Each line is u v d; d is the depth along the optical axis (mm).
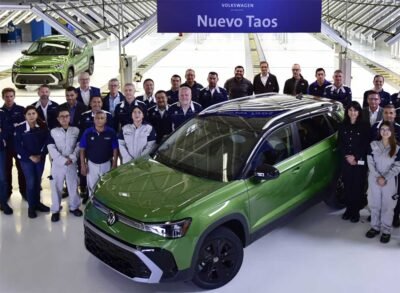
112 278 4926
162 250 4262
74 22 9469
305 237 5742
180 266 4332
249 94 8672
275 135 5297
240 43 25859
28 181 6262
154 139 6223
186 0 8258
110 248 4535
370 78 15516
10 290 4723
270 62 19328
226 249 4738
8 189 6922
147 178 5008
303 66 18297
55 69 14930
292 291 4664
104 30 10359
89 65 17594
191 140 5562
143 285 4801
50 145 6176
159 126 6973
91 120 6641
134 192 4742
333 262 5180
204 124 5707
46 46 15953
